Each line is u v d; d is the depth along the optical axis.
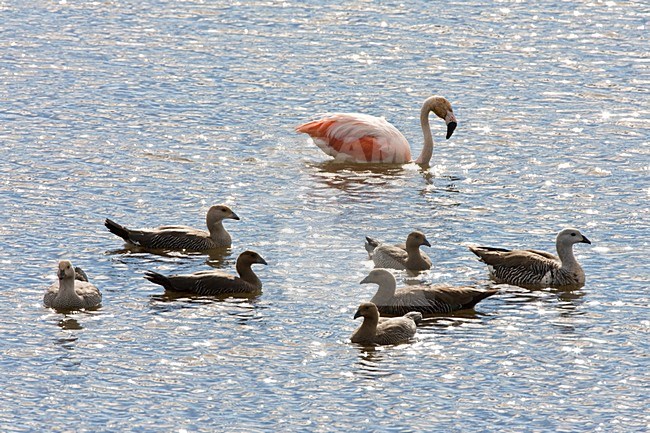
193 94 38.97
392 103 38.62
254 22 48.81
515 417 19.05
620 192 30.22
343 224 27.89
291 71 41.88
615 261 25.66
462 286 24.17
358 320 22.64
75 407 19.17
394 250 25.44
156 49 44.44
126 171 31.50
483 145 34.66
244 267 24.11
